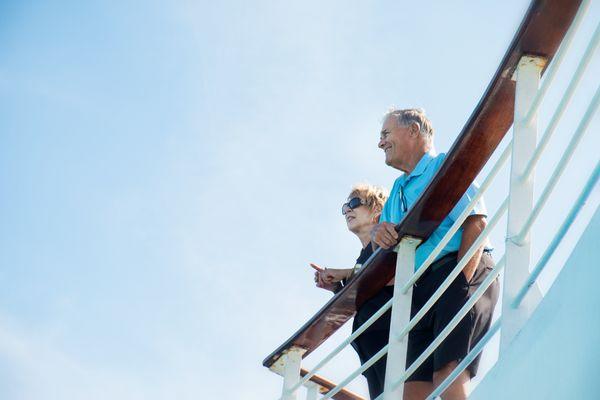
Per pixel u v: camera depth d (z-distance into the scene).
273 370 4.50
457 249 4.03
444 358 3.72
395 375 3.44
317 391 4.76
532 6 2.79
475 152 3.28
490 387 2.64
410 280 3.51
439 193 3.45
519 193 2.88
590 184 2.34
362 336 4.42
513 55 3.00
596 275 2.17
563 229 2.46
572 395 2.17
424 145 4.57
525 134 2.95
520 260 2.79
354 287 3.97
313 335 4.29
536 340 2.41
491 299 3.94
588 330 2.15
